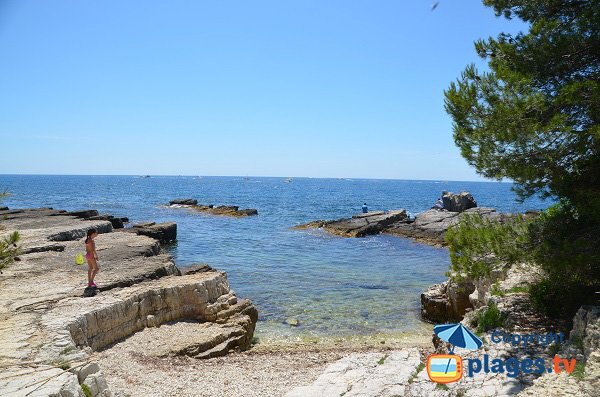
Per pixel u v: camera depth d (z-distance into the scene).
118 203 91.06
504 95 9.16
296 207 89.12
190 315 16.86
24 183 199.38
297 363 13.67
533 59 9.93
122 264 21.03
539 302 11.27
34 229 30.81
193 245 40.00
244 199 114.50
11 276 18.00
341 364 11.49
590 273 10.52
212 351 14.47
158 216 65.62
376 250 38.75
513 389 8.09
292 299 22.67
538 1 10.52
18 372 8.59
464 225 11.28
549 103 9.30
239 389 11.09
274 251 37.62
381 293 24.09
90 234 16.12
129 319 14.98
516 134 8.87
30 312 13.33
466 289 17.75
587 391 7.12
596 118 9.25
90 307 13.90
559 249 9.48
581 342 8.83
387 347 15.71
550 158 9.19
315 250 38.41
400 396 8.78
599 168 9.48
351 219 53.41
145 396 10.45
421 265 32.09
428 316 19.38
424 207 90.31
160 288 16.50
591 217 9.48
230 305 17.55
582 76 9.97
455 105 9.95
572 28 9.73
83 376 8.90
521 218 11.30
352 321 19.31
